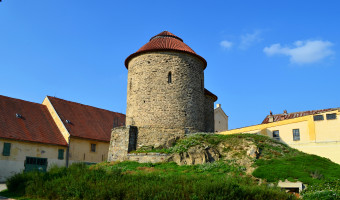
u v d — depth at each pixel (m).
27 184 18.92
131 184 16.48
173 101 29.41
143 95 29.78
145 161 26.48
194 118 30.20
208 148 25.69
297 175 20.72
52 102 39.81
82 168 20.48
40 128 35.25
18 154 31.22
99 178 17.80
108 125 43.31
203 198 14.61
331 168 23.55
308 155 26.58
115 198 15.13
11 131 31.77
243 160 24.28
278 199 15.91
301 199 16.62
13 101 36.66
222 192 14.91
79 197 15.84
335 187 18.88
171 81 29.92
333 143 29.08
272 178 20.83
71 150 35.72
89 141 38.00
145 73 30.28
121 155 28.58
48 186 17.70
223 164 23.95
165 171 22.97
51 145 34.12
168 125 28.78
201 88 32.38
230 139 26.98
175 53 30.69
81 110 42.53
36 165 32.44
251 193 15.66
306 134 30.69
